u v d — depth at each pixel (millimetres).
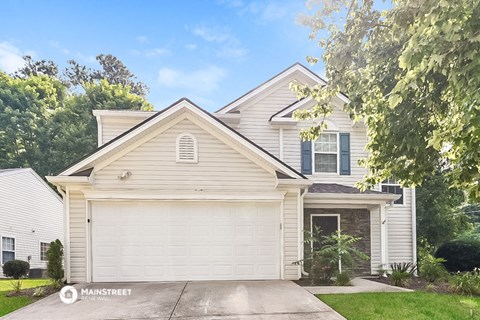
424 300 7379
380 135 6699
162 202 10195
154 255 10016
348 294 8023
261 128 13469
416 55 4266
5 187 18031
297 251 10445
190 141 10375
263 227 10422
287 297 7684
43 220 21375
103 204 10031
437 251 15711
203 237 10219
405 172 6781
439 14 4082
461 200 18859
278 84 13820
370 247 12406
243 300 7422
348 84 6945
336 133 13414
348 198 11594
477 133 4086
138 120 13602
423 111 6098
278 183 10172
